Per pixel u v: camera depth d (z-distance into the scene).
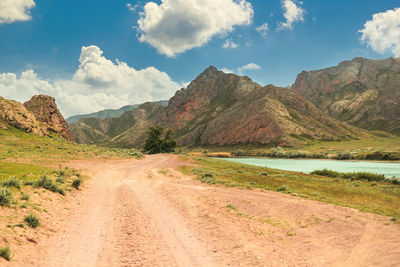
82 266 7.76
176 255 8.80
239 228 11.70
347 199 18.83
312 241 9.67
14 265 7.03
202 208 15.79
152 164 48.72
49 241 9.51
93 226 11.97
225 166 49.78
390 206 16.48
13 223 9.82
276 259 8.17
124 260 8.30
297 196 19.05
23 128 61.31
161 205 17.03
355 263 7.41
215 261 8.28
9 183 14.78
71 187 19.81
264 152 173.75
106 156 55.47
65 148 52.88
